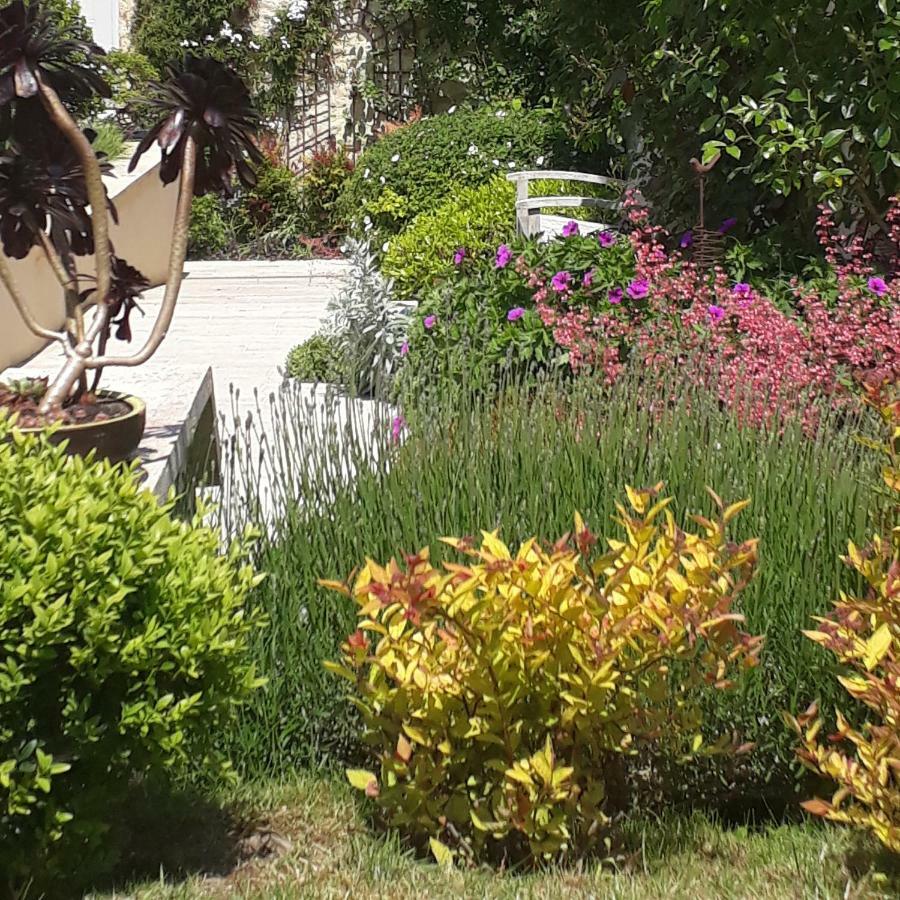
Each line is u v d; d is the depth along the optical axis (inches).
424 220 435.8
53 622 88.0
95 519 95.1
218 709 100.6
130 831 108.9
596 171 475.8
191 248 557.0
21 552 91.3
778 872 103.2
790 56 237.3
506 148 481.4
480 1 568.7
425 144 490.3
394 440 132.6
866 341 187.8
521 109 519.5
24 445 107.5
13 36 144.3
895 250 227.3
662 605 98.1
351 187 522.6
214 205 564.7
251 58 617.9
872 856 105.2
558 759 104.8
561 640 99.2
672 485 124.6
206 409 205.0
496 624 98.5
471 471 126.0
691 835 110.8
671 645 98.6
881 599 101.7
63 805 95.0
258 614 118.4
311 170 595.2
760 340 188.7
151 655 94.2
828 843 108.7
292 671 121.3
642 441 128.4
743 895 98.5
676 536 99.7
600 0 299.0
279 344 354.9
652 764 117.9
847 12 225.1
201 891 98.3
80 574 91.0
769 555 118.2
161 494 144.7
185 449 168.9
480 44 579.8
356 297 315.3
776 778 120.0
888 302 196.4
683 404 130.9
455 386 147.6
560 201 340.5
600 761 108.4
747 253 242.4
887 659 102.0
